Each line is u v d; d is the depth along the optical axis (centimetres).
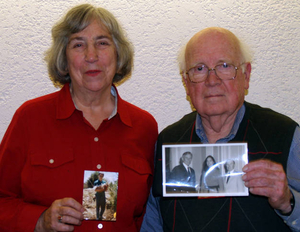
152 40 202
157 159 163
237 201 139
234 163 137
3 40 201
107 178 146
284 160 135
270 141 141
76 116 159
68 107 157
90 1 201
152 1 202
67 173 148
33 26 201
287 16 200
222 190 136
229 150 138
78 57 153
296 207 125
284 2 200
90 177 145
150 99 204
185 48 159
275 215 137
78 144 154
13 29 201
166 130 167
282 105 201
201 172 138
